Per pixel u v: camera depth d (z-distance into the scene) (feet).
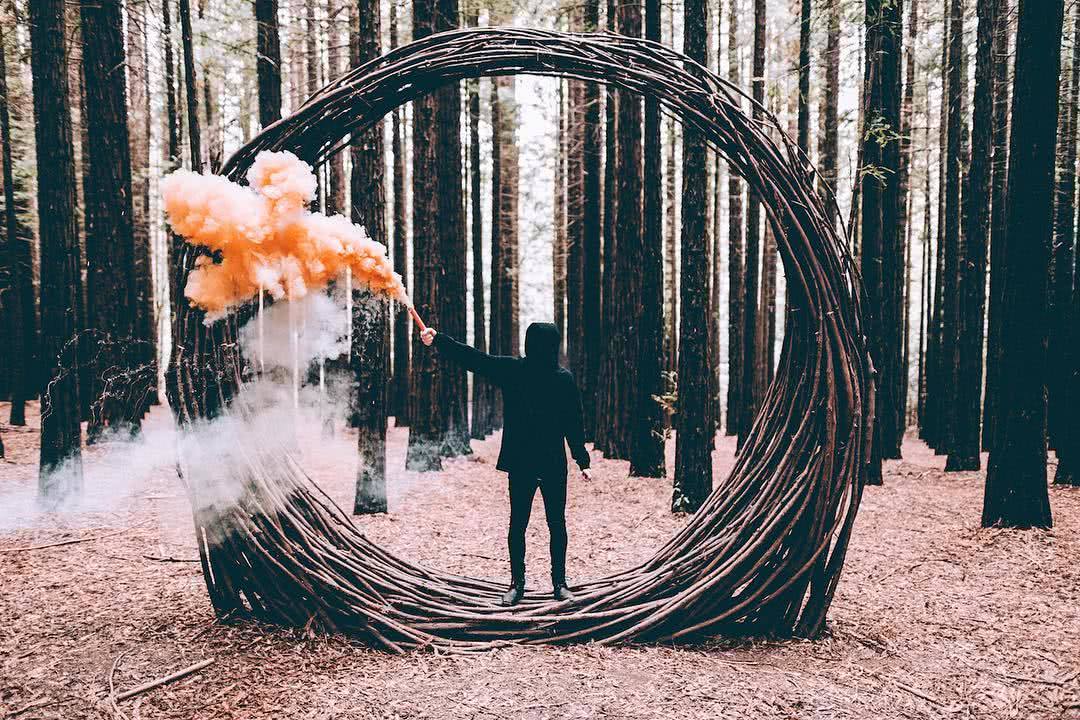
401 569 15.29
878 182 31.96
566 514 25.53
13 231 41.22
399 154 48.83
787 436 14.56
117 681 11.07
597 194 42.42
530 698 10.61
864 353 13.85
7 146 39.58
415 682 11.14
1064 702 11.04
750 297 45.93
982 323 35.65
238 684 11.04
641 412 33.06
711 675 11.64
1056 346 38.11
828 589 13.74
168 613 14.10
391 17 38.68
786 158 14.57
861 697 11.03
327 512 15.37
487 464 37.70
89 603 14.75
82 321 35.12
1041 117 21.20
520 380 14.19
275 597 13.37
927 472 36.45
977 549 20.26
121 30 34.27
